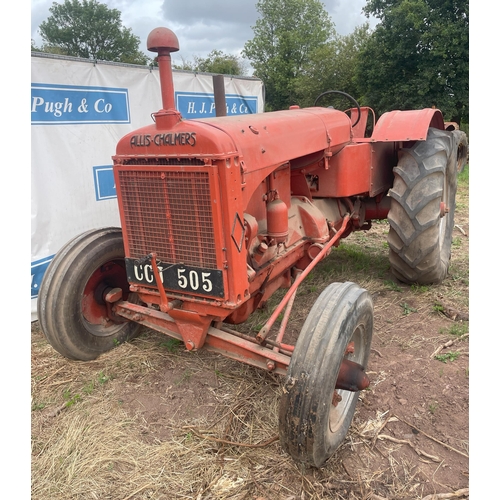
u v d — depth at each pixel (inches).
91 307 121.2
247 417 97.3
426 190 135.5
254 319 139.6
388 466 83.7
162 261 91.0
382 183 155.9
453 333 128.1
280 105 1545.3
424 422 94.0
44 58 156.2
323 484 80.0
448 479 80.4
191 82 218.5
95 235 117.4
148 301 98.0
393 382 107.0
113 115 182.1
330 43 1250.0
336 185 133.6
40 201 160.9
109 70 178.1
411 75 856.9
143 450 89.2
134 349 126.1
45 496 79.7
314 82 1174.3
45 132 160.2
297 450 74.4
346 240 220.2
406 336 128.2
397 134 138.9
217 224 81.4
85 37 1724.9
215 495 78.3
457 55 783.1
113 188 186.4
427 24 814.5
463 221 247.3
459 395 101.3
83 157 173.2
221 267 83.6
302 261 126.0
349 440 90.0
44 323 111.5
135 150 87.5
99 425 97.0
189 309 92.1
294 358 74.0
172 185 83.8
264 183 105.5
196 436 92.3
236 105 258.8
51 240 165.6
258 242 100.6
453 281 162.4
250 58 1659.7
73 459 87.5
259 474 82.4
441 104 791.1
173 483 81.3
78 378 114.9
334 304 78.9
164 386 109.7
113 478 83.1
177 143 81.8
